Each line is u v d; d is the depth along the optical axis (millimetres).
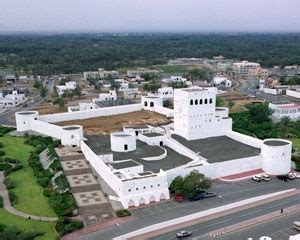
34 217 99250
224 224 95250
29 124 180125
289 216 99188
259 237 88938
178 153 137625
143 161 128500
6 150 154875
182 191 106938
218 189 115312
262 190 114500
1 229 91750
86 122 184750
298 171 131125
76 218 97438
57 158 137875
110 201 106500
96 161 125938
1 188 118250
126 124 179750
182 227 94062
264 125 188125
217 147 141125
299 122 191875
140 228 92188
